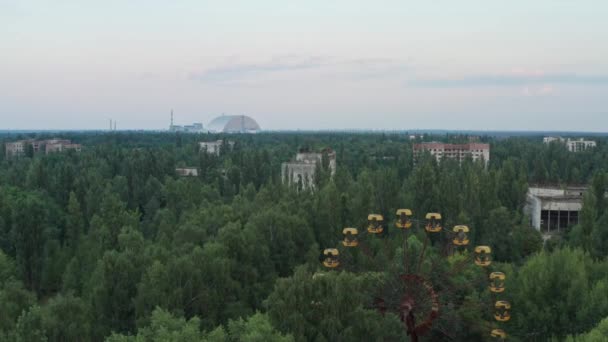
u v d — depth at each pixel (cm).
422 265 6662
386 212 11338
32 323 5125
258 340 4528
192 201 12888
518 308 6531
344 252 8069
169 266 6216
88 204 12125
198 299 6109
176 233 8656
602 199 11706
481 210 11012
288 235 8312
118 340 4828
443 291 6128
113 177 17975
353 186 12888
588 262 7425
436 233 10269
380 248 8738
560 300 6397
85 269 8669
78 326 5362
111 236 9288
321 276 5688
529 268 6881
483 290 6994
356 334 5247
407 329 5512
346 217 10212
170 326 5003
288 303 5325
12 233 9762
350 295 5369
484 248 5819
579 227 9931
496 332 5881
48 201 12662
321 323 5197
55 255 9819
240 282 7025
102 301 6181
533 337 6353
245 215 10244
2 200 11000
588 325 6119
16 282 6462
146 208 13612
